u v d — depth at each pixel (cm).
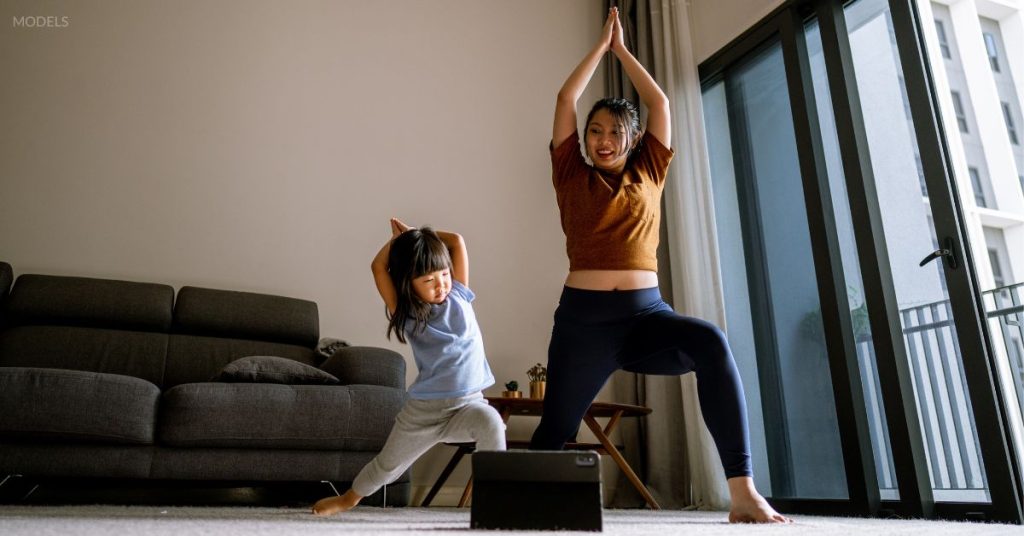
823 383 299
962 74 345
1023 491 228
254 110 367
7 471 220
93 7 355
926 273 265
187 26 368
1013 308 290
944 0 354
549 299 389
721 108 374
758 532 119
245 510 193
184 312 313
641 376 364
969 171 338
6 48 337
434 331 167
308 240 357
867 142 293
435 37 411
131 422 232
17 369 227
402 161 383
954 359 255
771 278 330
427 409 164
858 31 304
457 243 185
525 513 109
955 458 254
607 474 361
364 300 358
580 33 445
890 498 269
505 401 301
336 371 279
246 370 257
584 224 171
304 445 246
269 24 382
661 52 388
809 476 300
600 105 178
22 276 300
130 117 347
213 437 238
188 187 347
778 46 342
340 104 382
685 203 355
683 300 352
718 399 152
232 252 345
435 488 306
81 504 228
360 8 401
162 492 285
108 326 303
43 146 331
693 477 322
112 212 334
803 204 317
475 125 403
